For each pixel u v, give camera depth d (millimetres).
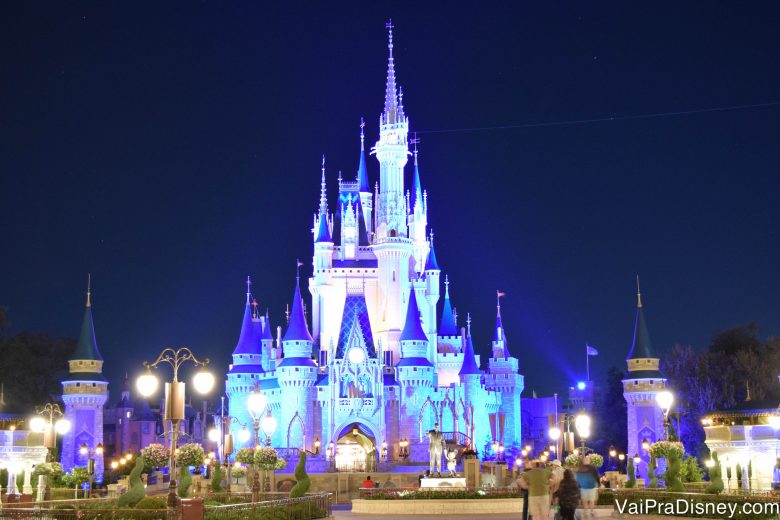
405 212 152500
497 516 54656
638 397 113250
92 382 118375
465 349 144750
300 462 55156
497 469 83625
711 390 118562
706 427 69812
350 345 139250
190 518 38344
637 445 112188
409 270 154000
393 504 59281
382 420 137000
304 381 136125
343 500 106188
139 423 185000
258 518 43375
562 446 93000
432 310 153000
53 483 75062
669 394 55375
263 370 146500
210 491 65562
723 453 68312
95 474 110625
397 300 148375
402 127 153375
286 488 75312
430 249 156125
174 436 39781
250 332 146875
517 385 153000
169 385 40562
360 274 150750
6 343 133000
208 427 187250
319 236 151875
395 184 152500
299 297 140125
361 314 148375
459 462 116875
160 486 96438
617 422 143125
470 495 59781
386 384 139125
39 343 138000
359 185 163875
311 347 139000
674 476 53688
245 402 142625
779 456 66312
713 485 52844
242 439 76000
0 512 38406
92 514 38188
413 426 137250
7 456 74250
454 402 140250
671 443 54219
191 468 88938
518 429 152500
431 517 54031
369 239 159875
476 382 142500
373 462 128375
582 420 59625
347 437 137875
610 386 147500
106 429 186125
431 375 139250
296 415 135500
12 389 129750
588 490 36844
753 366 119875
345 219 155250
